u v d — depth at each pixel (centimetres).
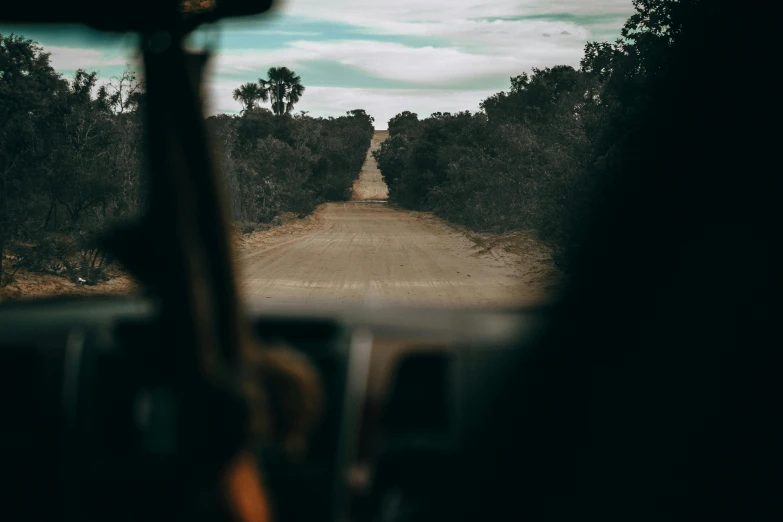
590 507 192
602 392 217
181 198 102
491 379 169
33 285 1511
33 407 150
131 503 131
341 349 152
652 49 1369
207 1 109
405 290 1634
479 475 162
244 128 6159
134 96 1902
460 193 4894
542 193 2334
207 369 104
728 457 248
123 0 104
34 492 143
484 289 1625
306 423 127
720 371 307
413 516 152
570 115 2303
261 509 117
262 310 182
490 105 5462
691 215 943
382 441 155
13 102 1716
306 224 4653
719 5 1101
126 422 145
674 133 1155
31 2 106
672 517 214
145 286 105
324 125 12088
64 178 1730
